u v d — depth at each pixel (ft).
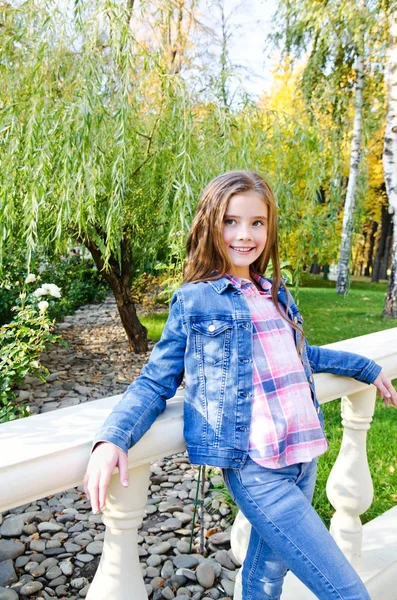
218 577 7.04
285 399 3.68
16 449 2.86
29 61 12.66
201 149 13.89
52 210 14.21
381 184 46.09
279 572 4.07
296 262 17.75
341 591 3.29
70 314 30.55
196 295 3.67
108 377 17.88
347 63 29.58
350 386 4.66
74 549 7.82
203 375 3.54
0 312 19.25
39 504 9.42
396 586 5.46
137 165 15.70
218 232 3.90
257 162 14.83
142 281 23.81
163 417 3.44
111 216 12.91
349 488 5.14
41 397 15.64
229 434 3.50
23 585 6.95
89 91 11.97
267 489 3.51
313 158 16.34
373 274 63.52
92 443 3.01
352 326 27.07
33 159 12.03
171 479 10.32
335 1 26.27
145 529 8.49
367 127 31.89
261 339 3.79
